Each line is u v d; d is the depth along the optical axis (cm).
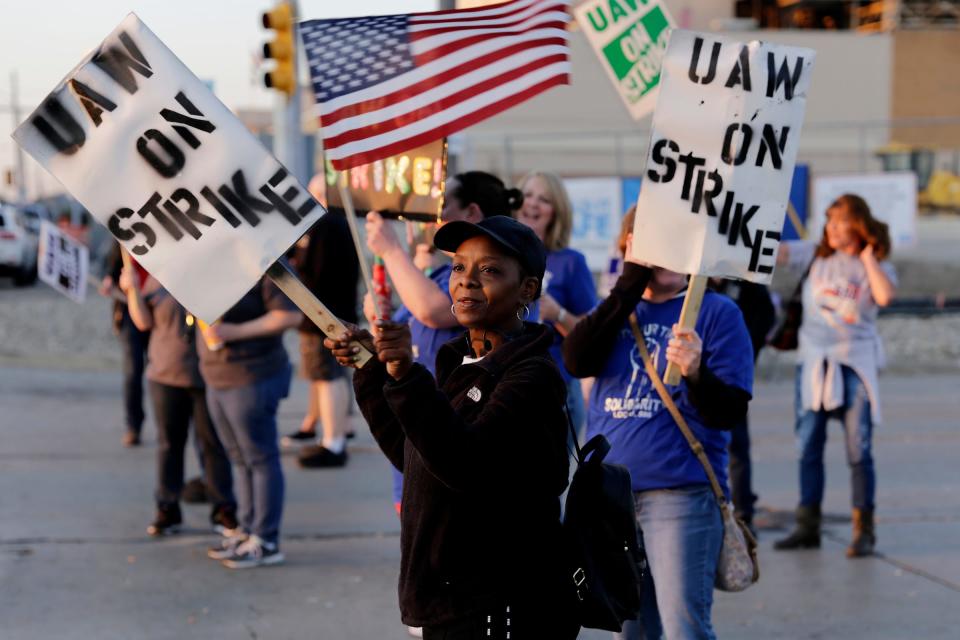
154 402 700
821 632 545
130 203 288
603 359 411
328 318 290
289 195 288
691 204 368
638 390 407
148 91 287
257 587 614
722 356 398
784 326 688
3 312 2042
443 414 259
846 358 668
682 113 367
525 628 277
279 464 655
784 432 1063
